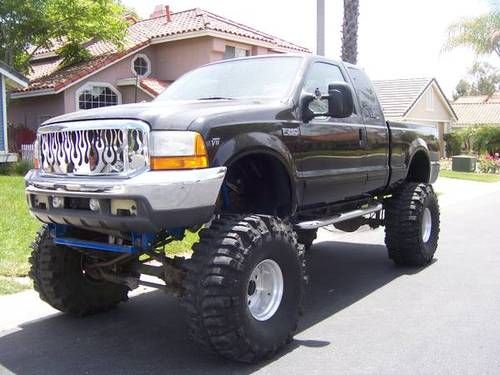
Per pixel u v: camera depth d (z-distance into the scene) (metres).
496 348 4.71
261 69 5.78
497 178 24.58
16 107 22.83
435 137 8.47
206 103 4.86
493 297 6.16
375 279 7.02
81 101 21.31
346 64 6.52
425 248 7.47
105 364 4.47
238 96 5.53
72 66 22.80
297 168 5.18
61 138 4.55
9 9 19.16
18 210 9.83
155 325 5.36
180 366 4.41
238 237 4.23
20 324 5.35
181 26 22.94
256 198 5.33
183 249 7.95
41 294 5.36
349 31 13.84
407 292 6.41
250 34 22.56
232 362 4.45
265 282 4.58
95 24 20.59
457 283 6.76
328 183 5.69
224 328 4.11
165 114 4.20
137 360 4.55
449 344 4.80
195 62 22.11
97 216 4.19
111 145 4.22
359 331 5.14
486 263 7.83
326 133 5.59
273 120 4.90
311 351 4.67
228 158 4.36
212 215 4.45
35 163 4.93
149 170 4.07
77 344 4.88
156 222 4.02
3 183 13.80
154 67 23.23
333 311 5.75
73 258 5.34
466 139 39.62
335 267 7.71
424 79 38.59
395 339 4.93
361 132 6.25
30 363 4.48
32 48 25.89
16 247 7.49
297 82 5.43
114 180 4.11
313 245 9.27
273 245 4.46
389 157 6.96
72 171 4.47
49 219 4.66
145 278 6.83
